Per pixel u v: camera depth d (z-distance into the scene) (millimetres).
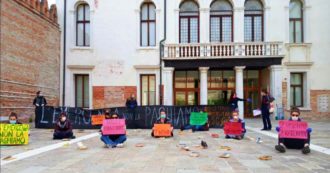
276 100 26781
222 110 20172
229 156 9430
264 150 10898
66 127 14312
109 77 28141
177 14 28094
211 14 28375
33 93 23516
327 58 27281
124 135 11820
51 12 26828
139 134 16500
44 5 25328
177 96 29000
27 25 22625
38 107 20125
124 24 28328
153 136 14992
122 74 28125
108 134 11703
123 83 28062
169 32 28031
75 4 28484
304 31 27750
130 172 7461
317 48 27375
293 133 11031
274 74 26922
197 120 18297
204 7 27938
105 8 28406
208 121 20078
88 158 9328
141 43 28656
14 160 9047
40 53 24609
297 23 28094
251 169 7805
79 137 15102
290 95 27688
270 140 13703
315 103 27172
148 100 28312
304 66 27234
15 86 21062
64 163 8586
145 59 28094
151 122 19969
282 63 27109
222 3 28344
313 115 27125
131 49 28203
